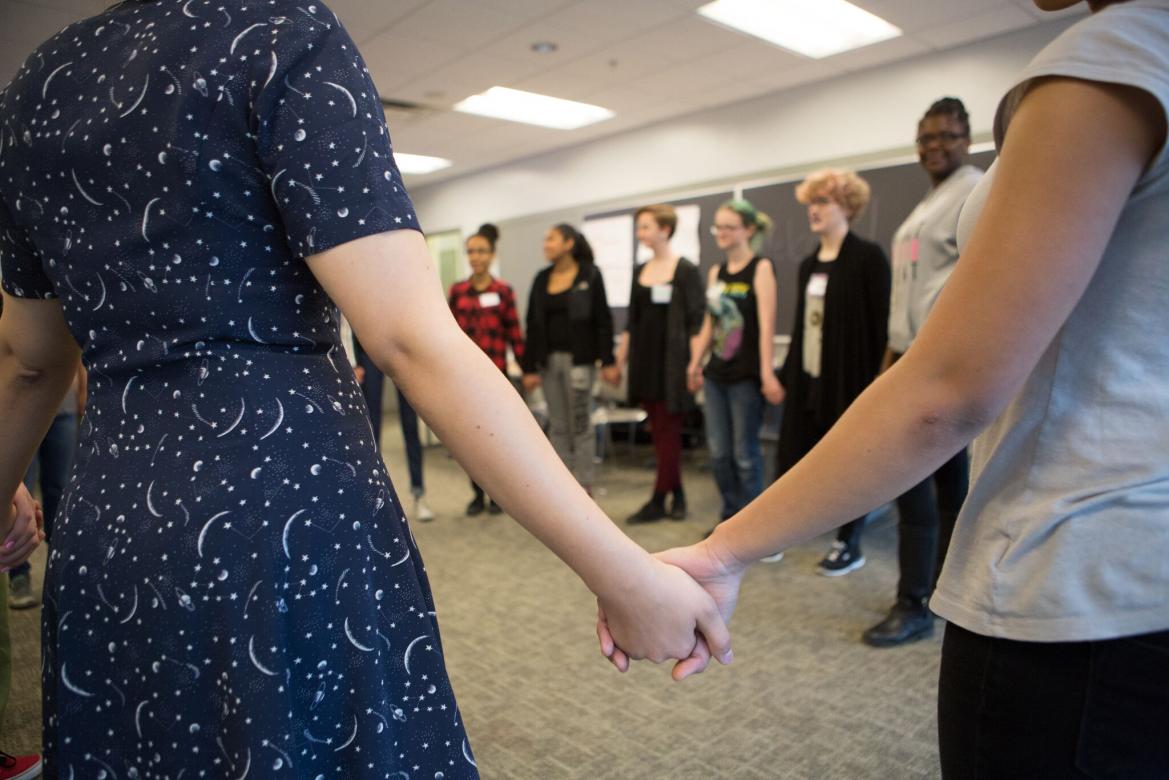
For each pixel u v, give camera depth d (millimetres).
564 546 538
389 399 8594
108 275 526
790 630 2309
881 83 4672
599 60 4496
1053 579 505
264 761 477
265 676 486
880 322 2521
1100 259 478
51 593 572
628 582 571
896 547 3125
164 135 487
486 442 497
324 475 525
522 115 5812
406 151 6910
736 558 666
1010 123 499
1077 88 450
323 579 518
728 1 3828
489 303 3828
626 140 6242
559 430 3814
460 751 577
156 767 516
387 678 546
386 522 564
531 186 7215
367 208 486
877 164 4707
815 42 4363
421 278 503
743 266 3098
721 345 3086
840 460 564
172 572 502
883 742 1692
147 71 497
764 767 1611
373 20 3869
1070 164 448
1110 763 488
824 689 1939
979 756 557
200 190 491
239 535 497
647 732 1768
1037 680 515
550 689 1995
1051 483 522
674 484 3539
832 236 2734
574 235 3645
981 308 476
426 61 4477
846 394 2576
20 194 554
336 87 495
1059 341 520
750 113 5359
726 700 1899
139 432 530
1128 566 481
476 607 2594
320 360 550
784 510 621
